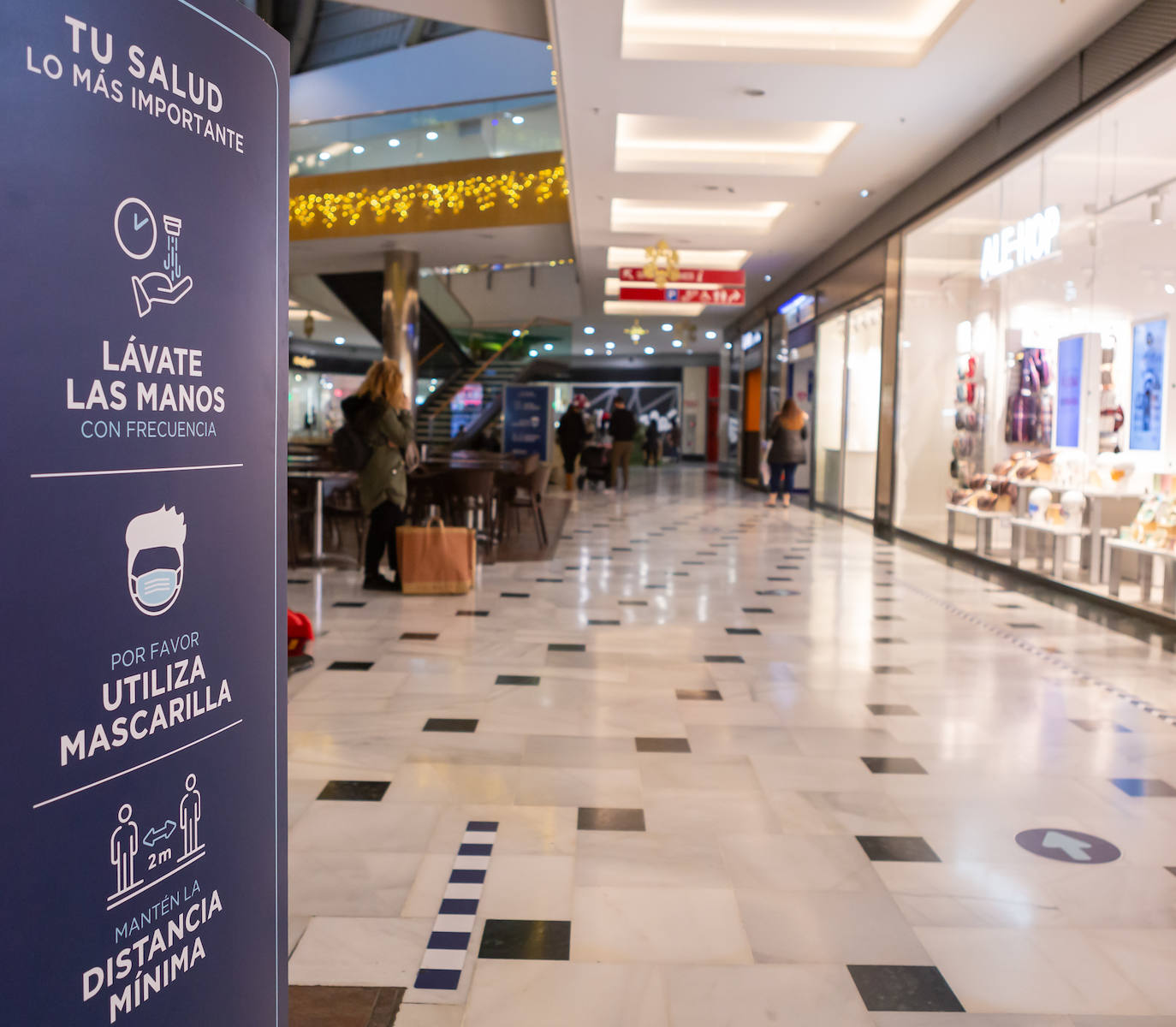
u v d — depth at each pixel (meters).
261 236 1.52
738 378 22.12
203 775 1.44
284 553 1.64
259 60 1.50
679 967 2.22
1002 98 7.34
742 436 21.05
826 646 5.39
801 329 15.42
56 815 1.17
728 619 6.10
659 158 9.46
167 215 1.31
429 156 13.26
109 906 1.26
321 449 12.52
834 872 2.70
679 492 17.86
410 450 6.82
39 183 1.11
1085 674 4.83
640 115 7.92
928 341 9.97
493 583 7.30
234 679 1.50
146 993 1.33
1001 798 3.25
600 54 6.62
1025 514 7.95
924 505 10.09
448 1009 2.05
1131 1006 2.10
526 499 9.88
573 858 2.76
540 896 2.54
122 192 1.23
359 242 14.15
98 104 1.19
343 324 24.31
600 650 5.23
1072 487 7.25
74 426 1.17
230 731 1.50
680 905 2.51
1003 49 6.41
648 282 14.16
